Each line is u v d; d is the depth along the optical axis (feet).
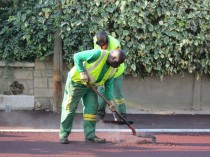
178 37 76.79
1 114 75.05
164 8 77.30
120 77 68.28
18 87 78.84
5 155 50.65
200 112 80.89
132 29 76.89
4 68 78.43
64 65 78.59
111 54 52.80
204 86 81.05
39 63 78.59
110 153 52.06
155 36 76.95
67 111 54.85
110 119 71.82
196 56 78.79
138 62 78.23
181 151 53.83
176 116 77.97
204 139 60.49
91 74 52.95
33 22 76.79
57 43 75.97
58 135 60.64
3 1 82.79
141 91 80.18
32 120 70.54
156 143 57.31
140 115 77.87
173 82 80.53
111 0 76.95
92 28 76.74
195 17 77.36
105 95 56.75
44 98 79.00
